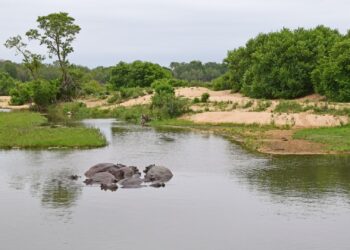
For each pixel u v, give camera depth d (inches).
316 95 2596.0
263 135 1811.0
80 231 794.2
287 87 2664.9
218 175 1172.5
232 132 1957.4
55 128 2010.3
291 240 753.0
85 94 3855.8
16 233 788.0
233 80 3282.5
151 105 2706.7
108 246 732.7
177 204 932.6
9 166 1284.4
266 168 1248.8
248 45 3238.2
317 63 2618.1
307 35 2787.9
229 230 795.4
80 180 1127.0
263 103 2359.7
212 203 938.1
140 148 1592.0
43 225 823.1
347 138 1653.5
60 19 3592.5
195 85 3981.3
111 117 2834.6
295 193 1002.1
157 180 1114.1
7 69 7214.6
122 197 981.8
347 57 2223.2
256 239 757.9
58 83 3663.9
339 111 2038.6
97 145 1631.4
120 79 4483.3
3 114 2714.1
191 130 2080.5
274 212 882.1
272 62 2709.2
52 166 1285.7
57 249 722.8
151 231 792.9
